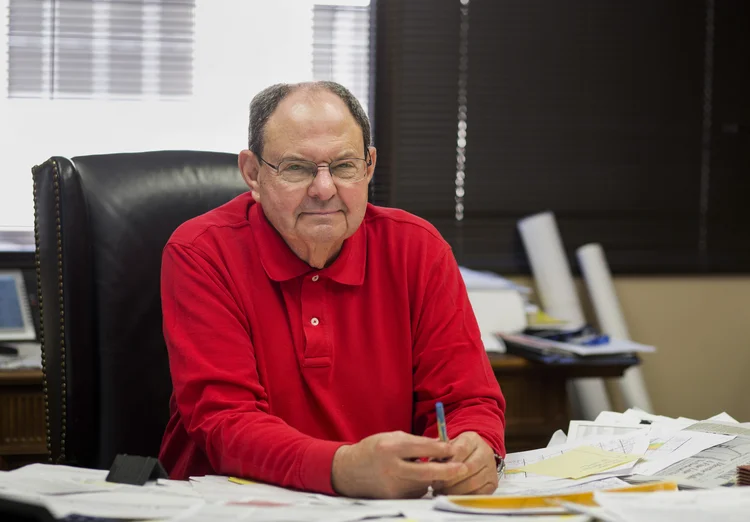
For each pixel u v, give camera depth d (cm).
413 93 512
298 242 220
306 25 498
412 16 509
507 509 150
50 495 157
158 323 255
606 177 534
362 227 240
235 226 234
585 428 222
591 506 152
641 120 535
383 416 230
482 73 517
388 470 174
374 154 226
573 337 409
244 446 193
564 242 531
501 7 516
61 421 246
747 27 541
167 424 248
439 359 231
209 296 220
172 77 482
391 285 236
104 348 249
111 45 473
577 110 528
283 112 213
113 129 475
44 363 247
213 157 273
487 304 421
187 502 155
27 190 465
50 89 466
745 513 143
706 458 192
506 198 524
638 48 531
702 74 539
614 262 533
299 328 226
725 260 544
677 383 541
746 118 546
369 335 232
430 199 517
